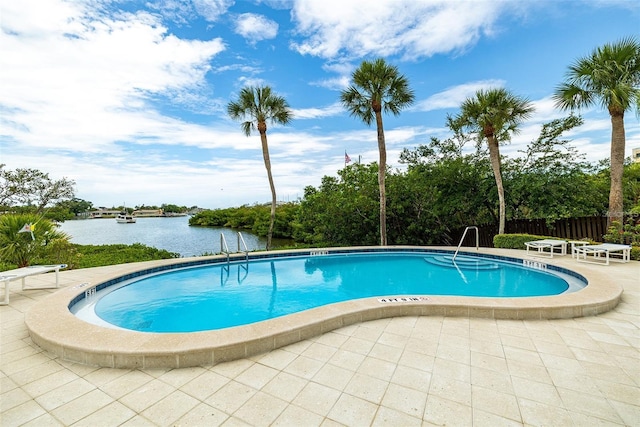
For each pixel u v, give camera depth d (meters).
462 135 13.25
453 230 13.62
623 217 8.45
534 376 2.22
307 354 2.62
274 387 2.12
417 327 3.21
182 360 2.43
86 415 1.84
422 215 12.98
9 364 2.50
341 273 7.45
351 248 9.58
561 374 2.24
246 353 2.59
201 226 45.88
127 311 4.73
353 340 2.90
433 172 13.18
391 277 7.04
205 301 5.27
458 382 2.15
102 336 2.72
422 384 2.13
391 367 2.38
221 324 4.25
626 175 12.89
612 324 3.25
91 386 2.17
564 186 10.59
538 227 11.03
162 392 2.08
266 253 8.78
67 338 2.69
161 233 31.80
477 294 5.69
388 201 12.88
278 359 2.54
